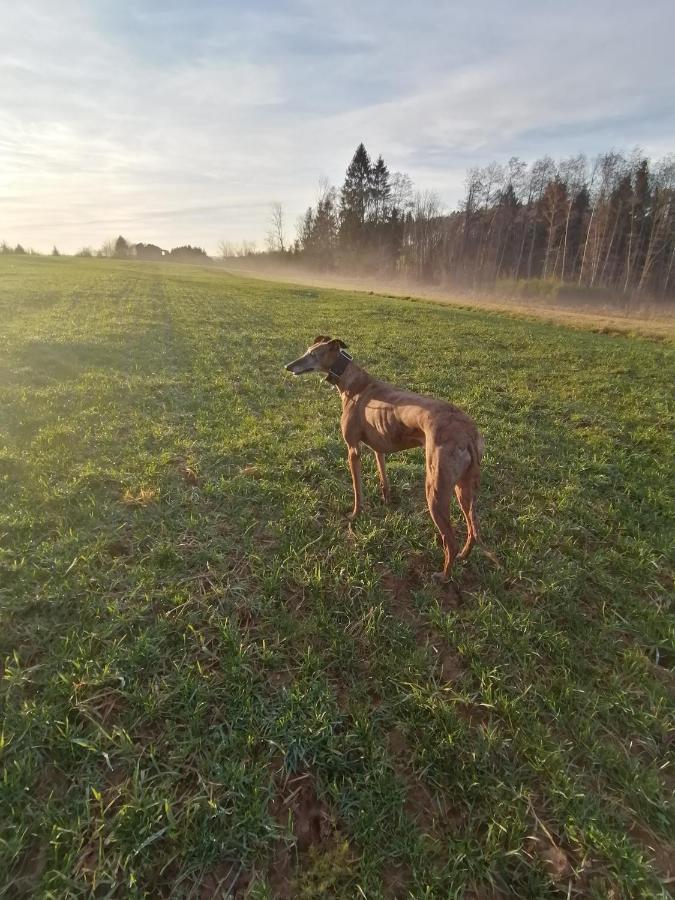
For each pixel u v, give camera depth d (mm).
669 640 3844
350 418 5297
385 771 2783
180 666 3307
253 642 3602
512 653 3695
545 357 14945
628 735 3152
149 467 5859
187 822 2459
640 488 6352
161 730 2922
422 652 3623
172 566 4234
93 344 12047
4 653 3271
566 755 2967
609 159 61656
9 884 2189
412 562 4762
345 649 3592
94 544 4328
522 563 4727
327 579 4312
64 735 2750
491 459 7051
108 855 2320
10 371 9117
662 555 4969
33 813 2422
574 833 2551
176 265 90625
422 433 4598
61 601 3656
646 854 2516
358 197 94500
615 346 17891
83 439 6465
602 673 3600
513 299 51125
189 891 2240
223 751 2832
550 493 6090
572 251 68062
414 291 58875
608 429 8523
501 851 2463
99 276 37781
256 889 2244
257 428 7605
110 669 3160
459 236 76000
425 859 2430
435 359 13898
